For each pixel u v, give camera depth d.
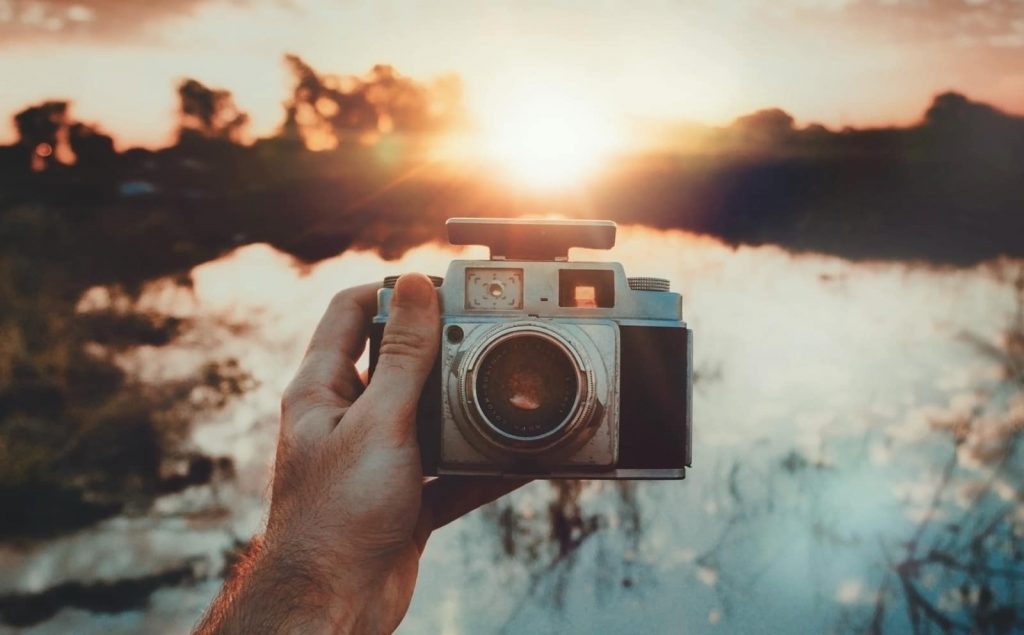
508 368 0.33
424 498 0.35
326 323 0.33
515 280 0.34
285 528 0.27
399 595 0.30
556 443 0.33
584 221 0.36
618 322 0.35
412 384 0.29
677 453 0.35
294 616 0.26
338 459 0.28
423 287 0.30
